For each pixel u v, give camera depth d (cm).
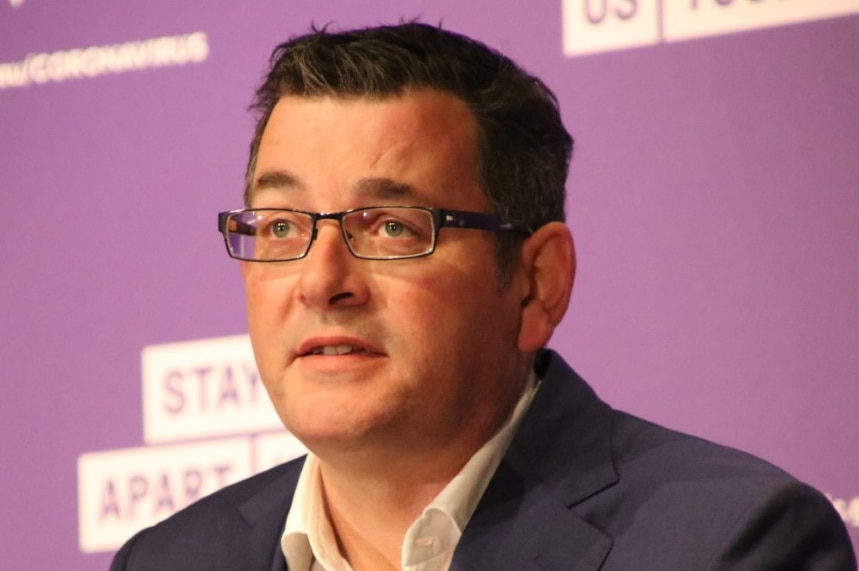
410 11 1164
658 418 1054
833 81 1038
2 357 1242
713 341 1047
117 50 1244
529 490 724
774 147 1047
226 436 1173
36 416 1228
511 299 740
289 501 810
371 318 690
